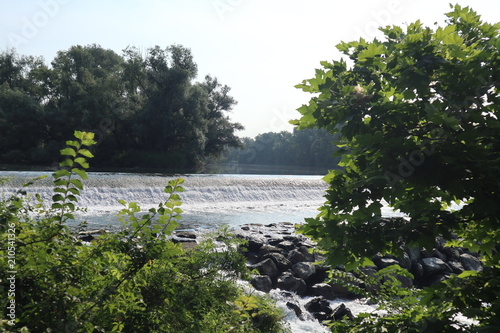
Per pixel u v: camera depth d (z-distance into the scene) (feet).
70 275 10.54
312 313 30.83
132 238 12.42
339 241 10.82
